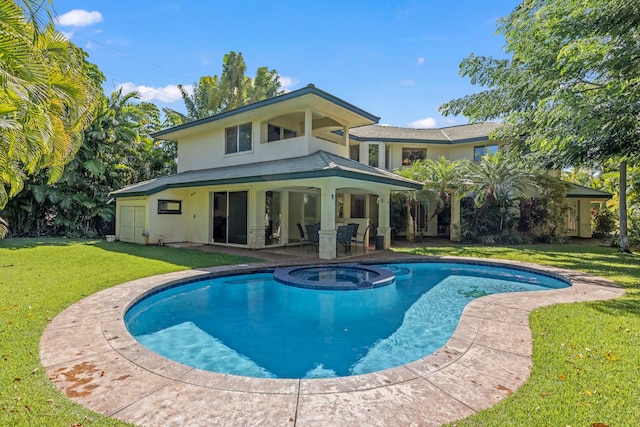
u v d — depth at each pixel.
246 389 3.46
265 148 15.41
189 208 17.36
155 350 5.45
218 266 10.41
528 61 12.41
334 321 6.88
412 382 3.61
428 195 18.45
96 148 20.58
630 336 4.80
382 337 6.04
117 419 2.93
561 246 16.88
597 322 5.43
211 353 5.35
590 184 29.33
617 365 3.88
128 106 22.42
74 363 3.96
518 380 3.61
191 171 19.00
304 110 14.31
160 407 3.12
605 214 22.80
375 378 3.71
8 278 8.40
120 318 5.57
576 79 10.02
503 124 16.69
